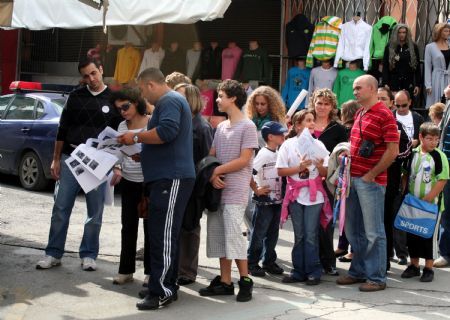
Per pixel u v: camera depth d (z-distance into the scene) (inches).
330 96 294.2
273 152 284.5
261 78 561.9
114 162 258.1
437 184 289.9
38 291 256.7
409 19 535.5
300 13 549.3
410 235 291.0
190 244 271.7
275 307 244.8
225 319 229.8
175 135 232.4
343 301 255.0
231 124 254.5
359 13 513.0
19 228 358.0
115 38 629.9
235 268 298.5
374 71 515.5
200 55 589.0
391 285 280.4
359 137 268.4
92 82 281.3
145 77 238.4
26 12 560.7
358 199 272.2
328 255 291.9
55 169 287.6
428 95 495.5
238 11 606.5
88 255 288.4
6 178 534.9
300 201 276.8
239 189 250.4
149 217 237.8
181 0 494.6
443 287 279.4
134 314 233.8
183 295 257.4
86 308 239.6
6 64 699.4
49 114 472.7
